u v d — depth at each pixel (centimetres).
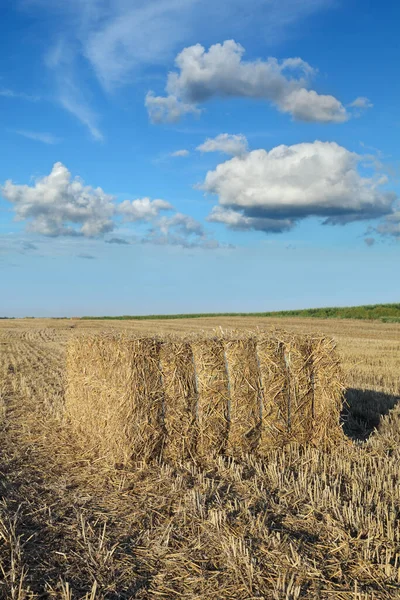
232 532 456
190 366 683
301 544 436
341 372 738
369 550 413
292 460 678
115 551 436
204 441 682
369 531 448
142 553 434
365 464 649
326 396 731
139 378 659
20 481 621
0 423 929
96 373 758
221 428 690
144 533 468
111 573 400
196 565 408
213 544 439
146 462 659
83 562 419
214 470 639
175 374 672
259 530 456
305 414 726
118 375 677
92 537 462
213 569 404
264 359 708
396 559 402
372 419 933
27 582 388
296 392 719
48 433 855
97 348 757
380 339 2380
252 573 388
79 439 806
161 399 668
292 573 392
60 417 953
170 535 458
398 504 519
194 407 683
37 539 460
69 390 914
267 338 717
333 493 536
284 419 714
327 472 629
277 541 434
